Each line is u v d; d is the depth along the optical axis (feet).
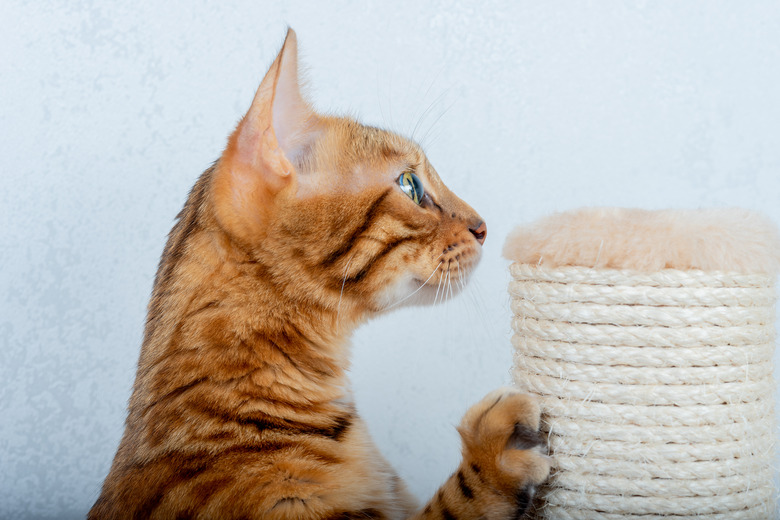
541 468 3.90
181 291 4.44
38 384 7.96
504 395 4.09
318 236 4.42
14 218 7.84
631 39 7.95
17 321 7.91
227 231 4.33
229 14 7.82
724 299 3.97
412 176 4.86
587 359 4.07
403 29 7.98
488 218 8.14
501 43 8.00
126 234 7.94
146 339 4.62
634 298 3.98
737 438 4.07
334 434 4.43
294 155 4.67
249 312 4.34
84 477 8.04
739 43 7.87
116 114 7.82
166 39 7.80
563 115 8.05
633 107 8.02
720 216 4.09
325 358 4.61
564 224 4.20
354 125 4.93
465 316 8.29
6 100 7.73
